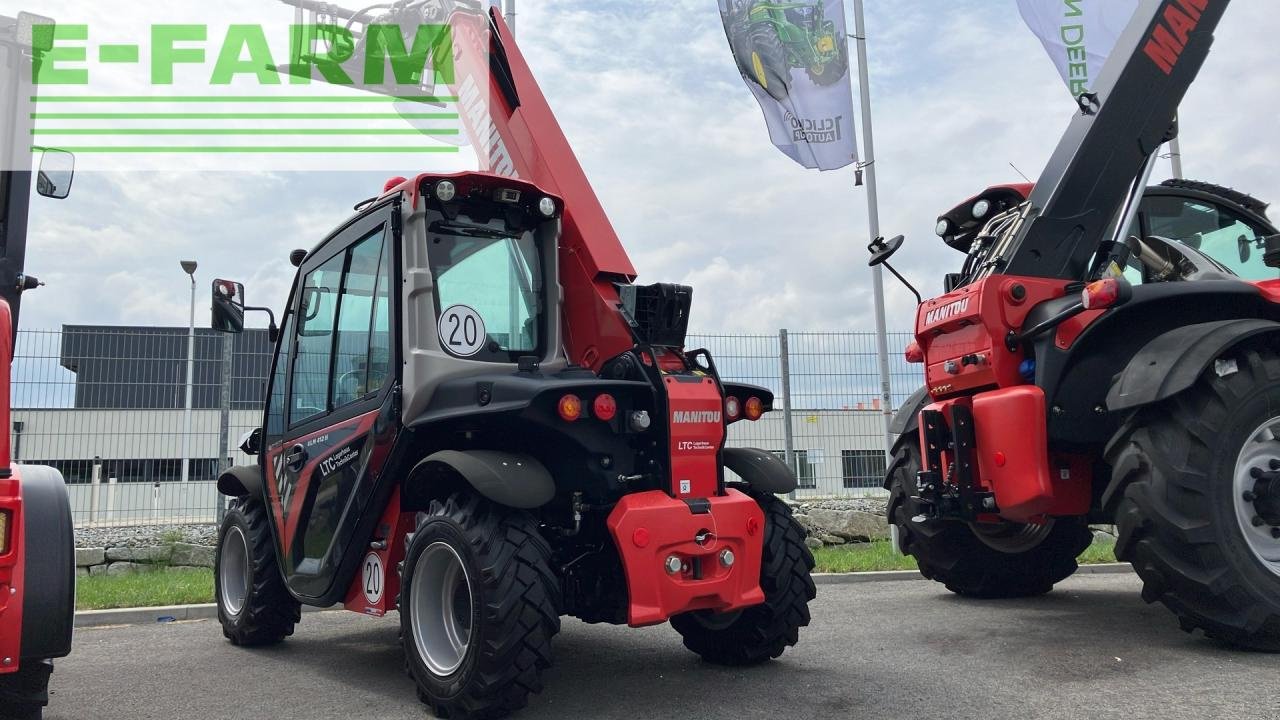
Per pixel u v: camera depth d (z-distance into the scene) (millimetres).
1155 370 4000
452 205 3943
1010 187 5258
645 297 4066
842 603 5969
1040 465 4375
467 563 3340
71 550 3057
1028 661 4051
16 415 7836
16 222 3551
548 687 3857
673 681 3936
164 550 8125
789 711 3396
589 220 4340
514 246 4117
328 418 4340
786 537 4117
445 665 3490
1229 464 3896
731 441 8977
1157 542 3928
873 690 3656
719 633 4234
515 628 3221
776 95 8852
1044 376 4480
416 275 3779
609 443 3635
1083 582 6766
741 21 8898
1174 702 3258
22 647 2865
